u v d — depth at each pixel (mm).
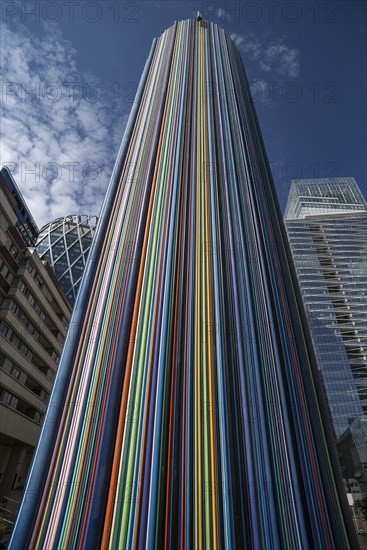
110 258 13148
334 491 8297
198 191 16078
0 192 44188
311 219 142875
